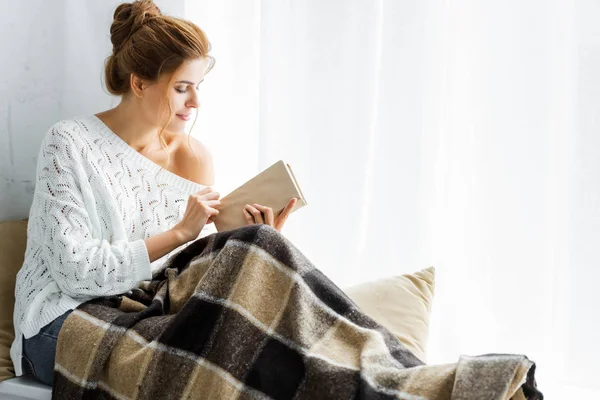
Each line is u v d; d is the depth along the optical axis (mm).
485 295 1851
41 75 1982
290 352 1354
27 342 1601
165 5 2020
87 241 1611
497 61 1800
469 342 1878
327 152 1938
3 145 1924
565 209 1792
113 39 1760
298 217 1980
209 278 1427
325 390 1268
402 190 1896
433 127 1859
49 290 1619
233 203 1706
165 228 1785
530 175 1788
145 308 1547
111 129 1785
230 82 2062
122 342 1450
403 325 1597
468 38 1836
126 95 1765
